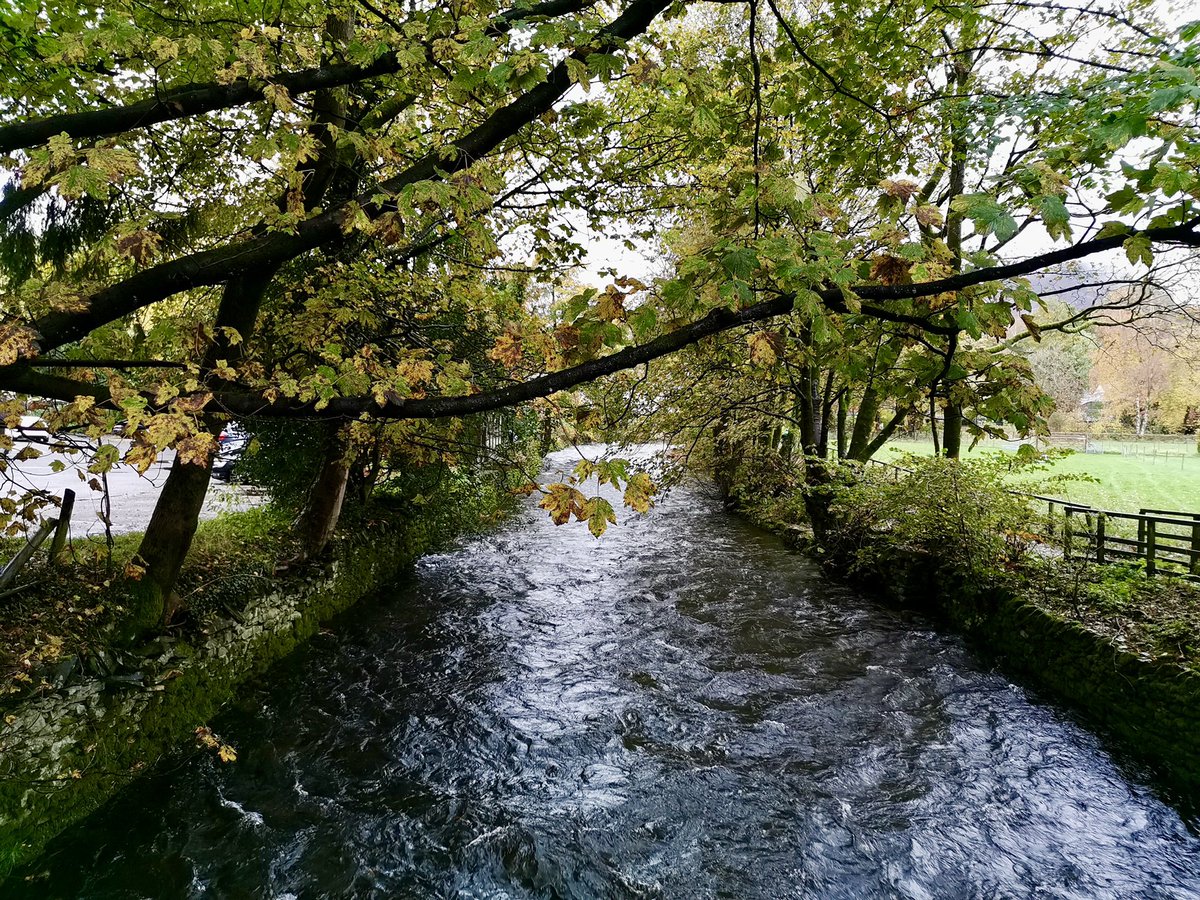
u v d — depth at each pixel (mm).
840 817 4703
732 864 4262
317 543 7742
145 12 3234
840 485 9742
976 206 1601
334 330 4746
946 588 8586
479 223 2213
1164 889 4066
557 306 2125
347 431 6215
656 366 9875
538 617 8664
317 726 5629
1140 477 17688
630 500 2129
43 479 11258
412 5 4207
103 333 3043
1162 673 5289
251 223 4613
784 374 6277
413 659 7129
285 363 4582
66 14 3680
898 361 2391
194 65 3584
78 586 4758
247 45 2146
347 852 4219
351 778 4973
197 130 4691
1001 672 6988
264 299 6215
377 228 2328
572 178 6098
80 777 4047
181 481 5086
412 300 5867
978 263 1904
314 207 4934
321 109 4535
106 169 1704
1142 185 1647
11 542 5633
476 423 9242
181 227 4770
